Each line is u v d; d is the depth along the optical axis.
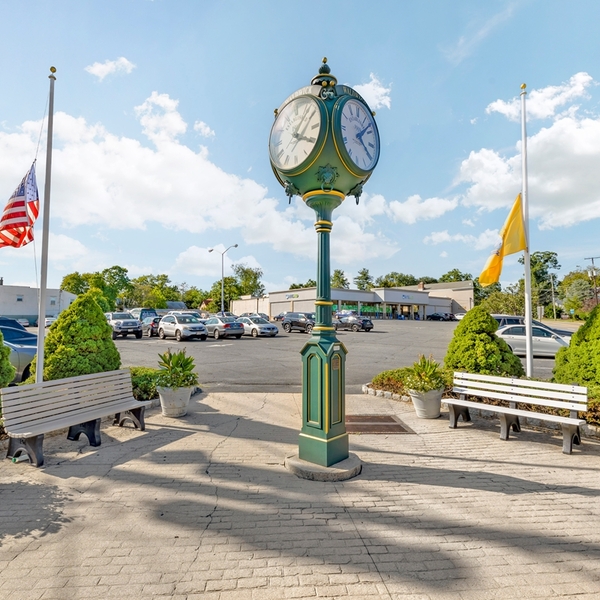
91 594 2.38
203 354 15.69
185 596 2.37
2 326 8.95
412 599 2.37
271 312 59.75
